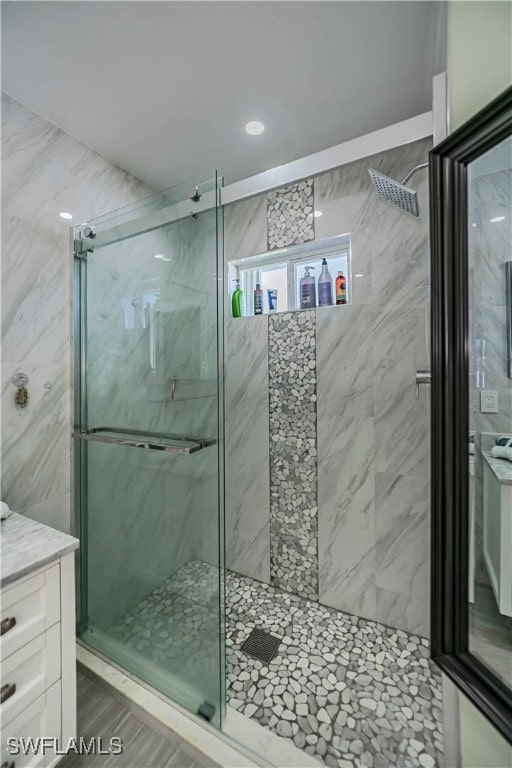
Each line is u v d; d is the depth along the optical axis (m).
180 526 1.29
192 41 1.05
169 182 1.83
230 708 1.17
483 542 0.86
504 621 0.81
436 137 0.85
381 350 1.58
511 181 0.83
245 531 1.96
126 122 1.40
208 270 1.21
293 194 1.83
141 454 1.42
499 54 0.73
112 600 1.43
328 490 1.71
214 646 1.13
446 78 0.83
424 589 1.49
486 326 0.91
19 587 0.83
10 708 0.80
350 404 1.65
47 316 1.38
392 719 1.12
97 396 1.51
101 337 1.49
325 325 1.71
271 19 0.98
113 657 1.36
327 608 1.69
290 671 1.32
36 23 0.99
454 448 0.78
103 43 1.06
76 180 1.49
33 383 1.34
